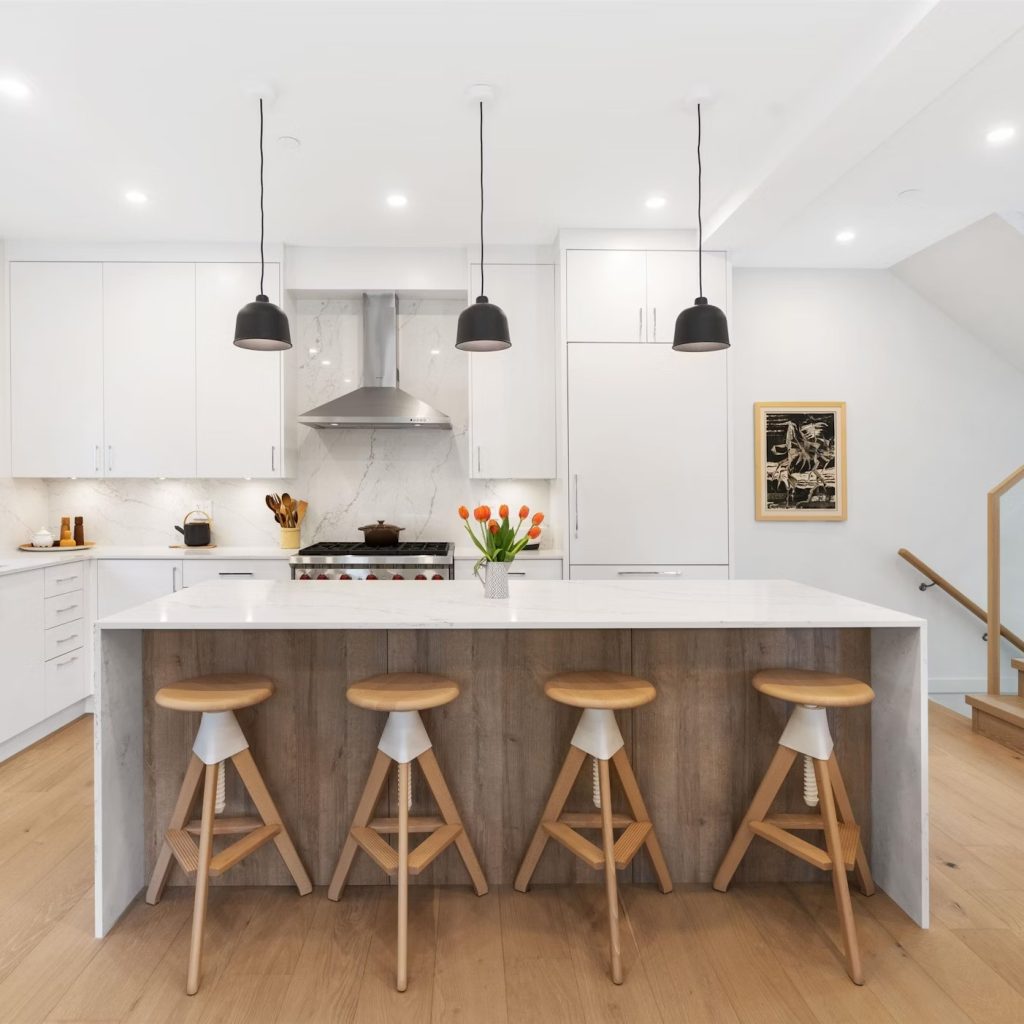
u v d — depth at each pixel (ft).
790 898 7.24
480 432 13.70
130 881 7.07
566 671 7.50
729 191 11.27
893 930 6.66
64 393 13.42
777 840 6.75
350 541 14.83
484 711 7.51
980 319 14.47
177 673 7.42
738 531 15.05
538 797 7.55
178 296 13.50
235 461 13.62
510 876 7.57
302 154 9.87
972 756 11.12
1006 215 11.90
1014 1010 5.63
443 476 14.98
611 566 13.05
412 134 9.34
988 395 15.07
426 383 14.94
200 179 10.64
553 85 8.22
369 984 5.92
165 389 13.52
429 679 6.97
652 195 11.43
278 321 8.80
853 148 8.86
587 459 13.03
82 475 13.44
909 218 12.24
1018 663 12.30
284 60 7.68
